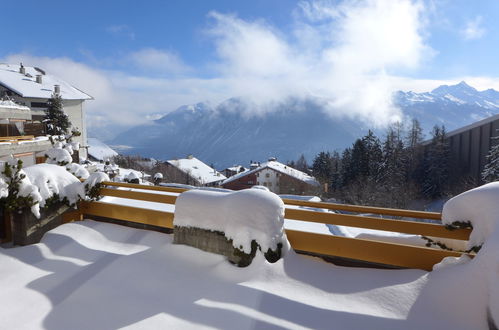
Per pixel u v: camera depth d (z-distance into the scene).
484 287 2.79
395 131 48.78
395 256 3.62
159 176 17.53
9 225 5.30
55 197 5.40
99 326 3.09
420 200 41.34
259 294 3.32
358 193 40.91
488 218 3.05
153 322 3.07
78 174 6.52
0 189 4.69
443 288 3.02
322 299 3.26
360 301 3.17
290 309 3.11
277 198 3.95
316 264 3.82
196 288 3.65
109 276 4.03
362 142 48.19
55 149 7.27
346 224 3.96
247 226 3.88
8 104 19.09
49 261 4.55
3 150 14.09
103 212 5.75
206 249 4.31
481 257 2.89
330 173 59.94
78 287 3.82
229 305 3.23
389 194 39.19
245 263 3.87
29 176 5.19
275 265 3.73
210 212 4.30
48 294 3.72
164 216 5.10
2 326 3.16
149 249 4.59
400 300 3.08
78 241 5.05
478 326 2.68
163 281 3.84
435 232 3.56
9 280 4.05
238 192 4.14
